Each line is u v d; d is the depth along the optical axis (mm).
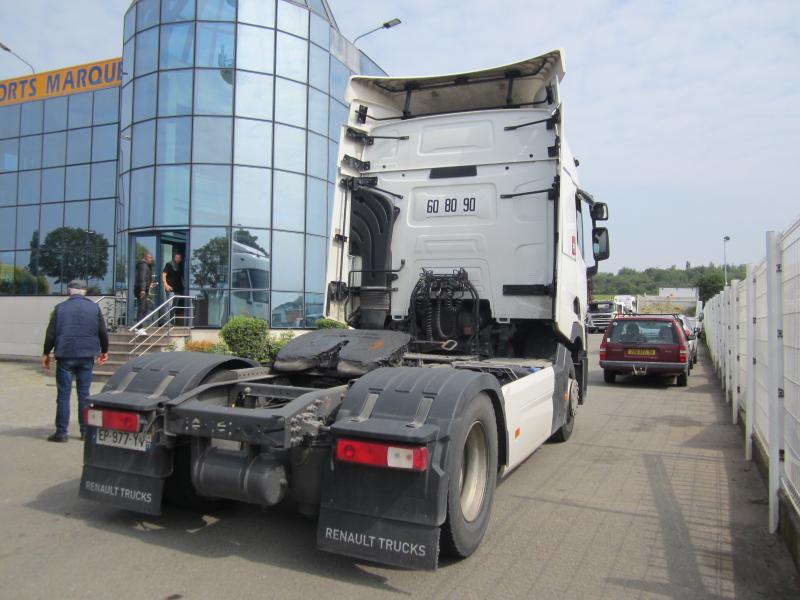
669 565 3740
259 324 11430
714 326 17156
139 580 3426
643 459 6438
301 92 16484
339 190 6457
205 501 4512
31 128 20031
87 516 4457
